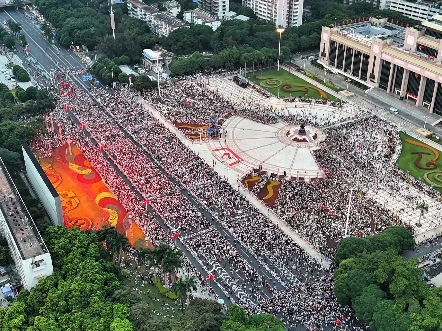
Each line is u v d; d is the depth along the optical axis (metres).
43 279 190.25
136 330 171.75
